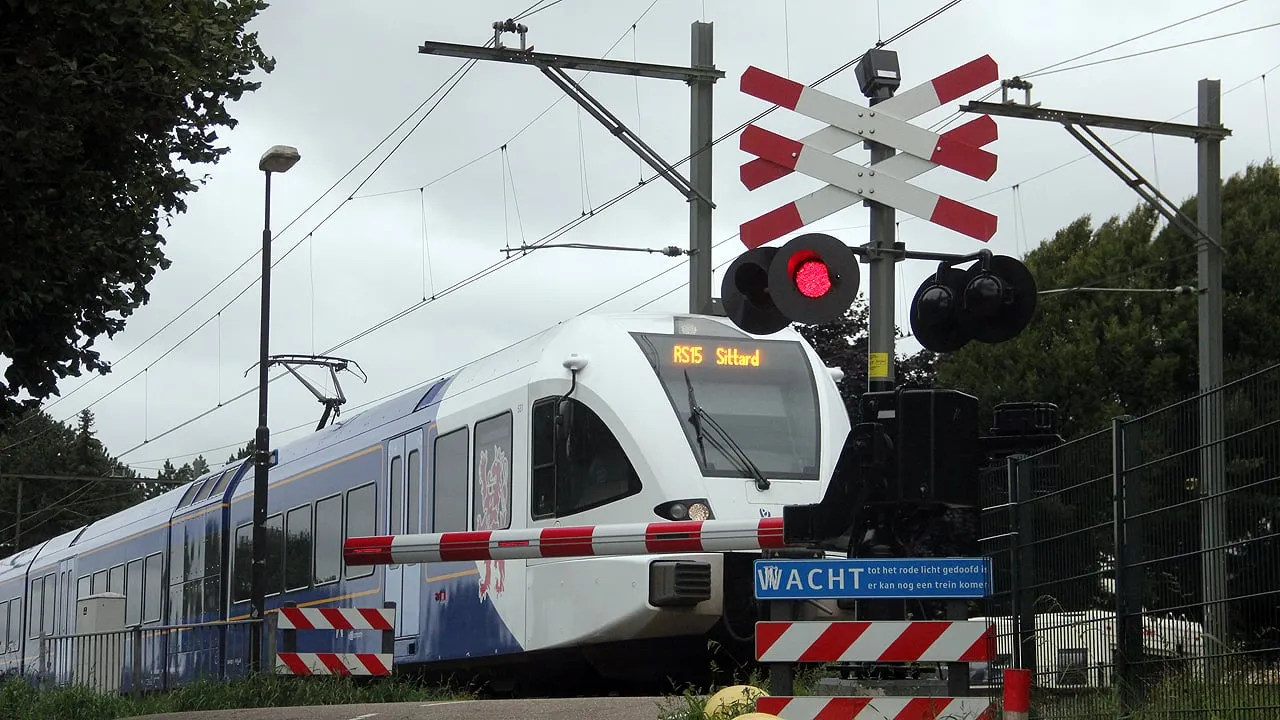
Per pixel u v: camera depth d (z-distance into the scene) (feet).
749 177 33.42
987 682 31.17
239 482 83.15
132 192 38.27
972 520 32.81
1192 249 115.85
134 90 36.45
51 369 38.63
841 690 32.48
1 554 255.91
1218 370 69.87
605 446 48.88
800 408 50.29
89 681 73.61
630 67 65.87
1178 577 27.20
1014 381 116.88
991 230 33.14
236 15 39.29
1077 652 30.25
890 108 33.40
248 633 73.15
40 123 34.35
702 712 32.73
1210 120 69.87
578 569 48.78
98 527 109.50
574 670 53.26
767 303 32.63
